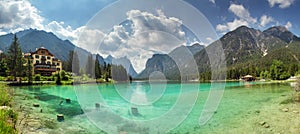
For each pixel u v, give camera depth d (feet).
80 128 20.27
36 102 37.63
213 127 19.60
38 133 18.89
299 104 30.22
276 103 32.48
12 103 33.01
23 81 99.35
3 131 15.60
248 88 67.10
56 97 45.70
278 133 18.35
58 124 21.86
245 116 23.90
